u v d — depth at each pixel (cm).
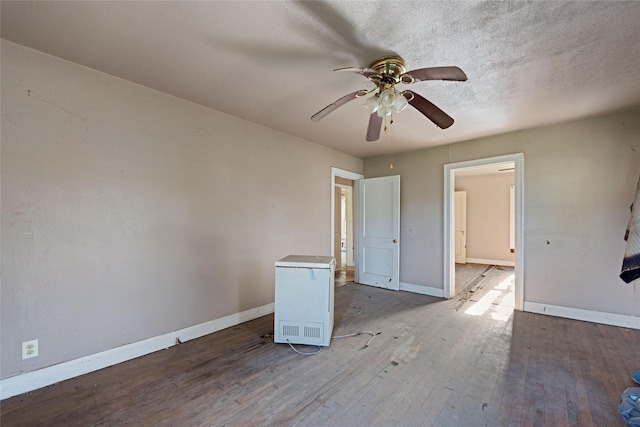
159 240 262
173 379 212
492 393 195
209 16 163
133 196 246
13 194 191
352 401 188
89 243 222
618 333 291
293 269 270
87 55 205
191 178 286
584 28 169
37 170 200
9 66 190
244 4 153
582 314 329
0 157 187
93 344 224
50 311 204
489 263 734
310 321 268
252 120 336
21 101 194
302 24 170
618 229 311
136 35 182
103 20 167
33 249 198
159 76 235
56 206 207
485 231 743
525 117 320
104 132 230
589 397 189
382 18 163
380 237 498
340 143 434
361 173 535
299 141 409
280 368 228
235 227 326
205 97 274
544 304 352
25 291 195
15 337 191
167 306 267
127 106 243
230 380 211
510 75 226
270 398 191
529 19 162
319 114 220
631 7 151
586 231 328
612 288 314
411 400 189
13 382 190
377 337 287
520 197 367
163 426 165
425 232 456
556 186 344
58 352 208
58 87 209
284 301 271
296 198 404
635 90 252
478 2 150
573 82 237
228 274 318
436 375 218
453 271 435
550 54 197
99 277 227
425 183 459
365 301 411
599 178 320
